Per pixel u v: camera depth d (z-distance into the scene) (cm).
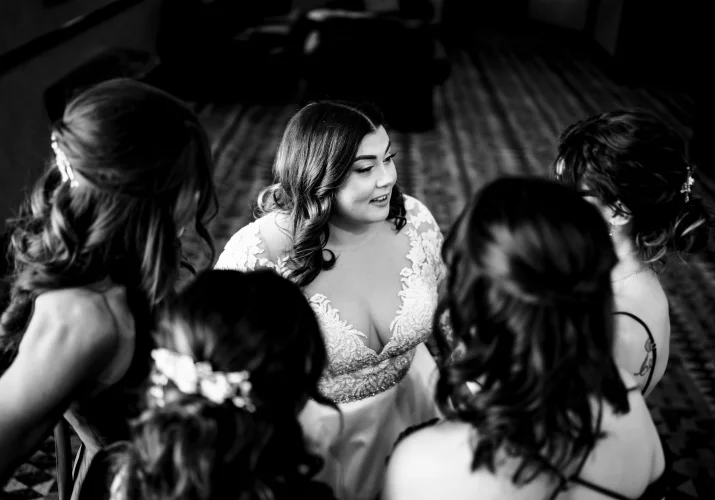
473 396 106
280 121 665
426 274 206
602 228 100
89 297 126
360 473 200
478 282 101
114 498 113
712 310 392
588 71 941
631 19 857
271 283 104
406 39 610
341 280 194
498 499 104
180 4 696
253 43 691
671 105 794
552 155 626
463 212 105
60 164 125
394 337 195
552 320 96
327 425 191
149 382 106
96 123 119
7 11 434
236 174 535
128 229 125
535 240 95
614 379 106
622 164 136
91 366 127
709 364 345
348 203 182
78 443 274
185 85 710
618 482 109
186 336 99
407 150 616
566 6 1210
